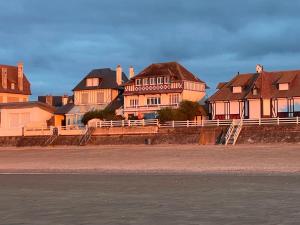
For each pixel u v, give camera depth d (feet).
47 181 139.03
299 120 232.12
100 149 242.78
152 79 336.29
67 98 412.36
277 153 191.21
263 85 292.20
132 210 85.10
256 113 289.74
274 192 103.24
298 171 149.38
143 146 248.52
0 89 400.06
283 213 78.64
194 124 257.14
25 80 427.74
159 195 103.24
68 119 362.12
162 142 257.14
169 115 284.20
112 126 278.46
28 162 208.85
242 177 138.51
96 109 346.13
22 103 358.23
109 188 117.80
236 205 87.51
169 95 331.36
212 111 303.27
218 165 169.68
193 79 340.39
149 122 269.85
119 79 365.40
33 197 104.63
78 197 103.14
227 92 304.09
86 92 366.22
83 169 176.24
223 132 245.45
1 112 353.51
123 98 353.31
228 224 71.51
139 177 145.69
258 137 233.35
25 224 75.10
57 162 203.21
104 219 77.71
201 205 88.69
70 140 283.38
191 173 154.20
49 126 318.45
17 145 298.97
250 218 75.31
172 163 181.27
